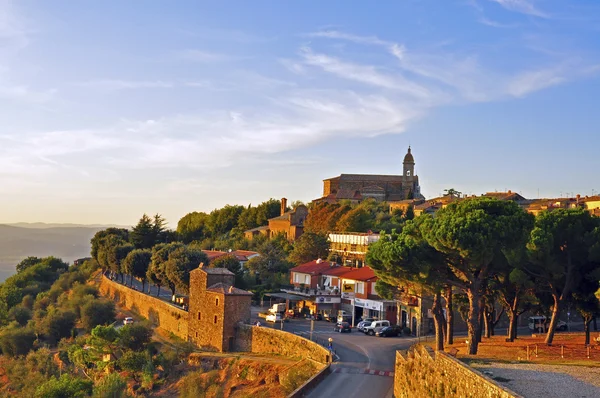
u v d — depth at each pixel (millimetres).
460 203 52719
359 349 67625
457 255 49094
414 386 42719
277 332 72625
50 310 114250
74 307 111375
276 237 157875
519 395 26969
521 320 86438
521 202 153250
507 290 57344
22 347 99688
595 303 52906
